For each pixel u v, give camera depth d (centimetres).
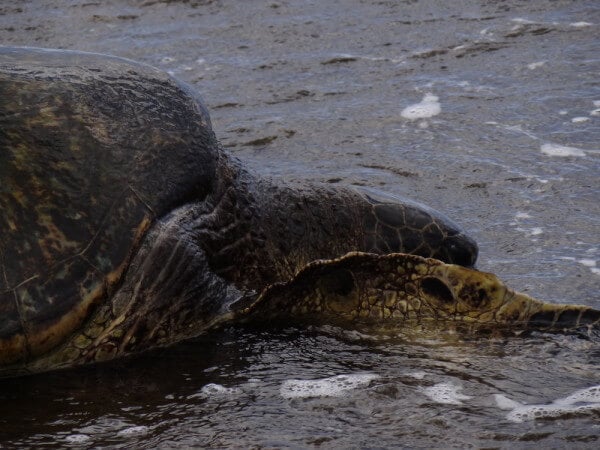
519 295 1825
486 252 2159
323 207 2078
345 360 1736
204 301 1830
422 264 1855
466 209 2359
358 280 1891
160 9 4022
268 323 1883
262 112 3036
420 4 3881
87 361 1731
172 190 1816
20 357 1655
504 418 1521
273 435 1493
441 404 1568
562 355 1717
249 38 3675
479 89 3086
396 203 2116
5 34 3781
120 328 1736
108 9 4031
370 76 3269
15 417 1568
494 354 1731
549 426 1495
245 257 1961
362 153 2705
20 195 1698
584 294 1958
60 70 1881
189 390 1644
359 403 1581
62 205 1716
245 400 1603
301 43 3597
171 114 1903
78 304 1673
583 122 2803
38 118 1780
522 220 2292
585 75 3125
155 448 1469
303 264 2045
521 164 2575
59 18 3947
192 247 1811
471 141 2731
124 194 1762
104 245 1716
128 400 1616
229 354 1767
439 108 2967
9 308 1630
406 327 1850
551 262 2095
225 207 1930
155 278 1758
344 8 3903
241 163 2050
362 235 2081
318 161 2672
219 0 4078
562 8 3706
